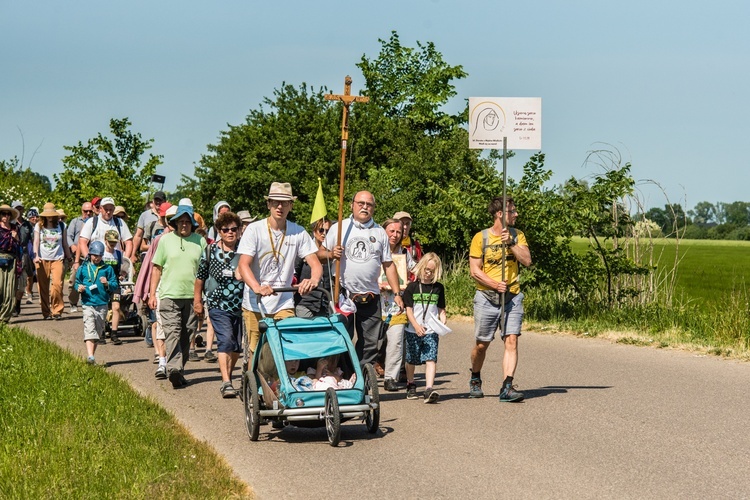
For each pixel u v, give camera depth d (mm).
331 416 9859
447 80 43719
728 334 17219
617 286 20797
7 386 12539
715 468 8672
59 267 22141
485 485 8258
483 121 13281
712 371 14000
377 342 12430
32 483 8102
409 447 9789
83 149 33875
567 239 20781
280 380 9977
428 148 35406
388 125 40938
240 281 12836
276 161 40219
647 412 11180
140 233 20828
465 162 34906
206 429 10836
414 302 12391
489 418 11125
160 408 11445
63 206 33594
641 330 18484
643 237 20609
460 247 29688
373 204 12383
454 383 13773
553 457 9180
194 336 16797
